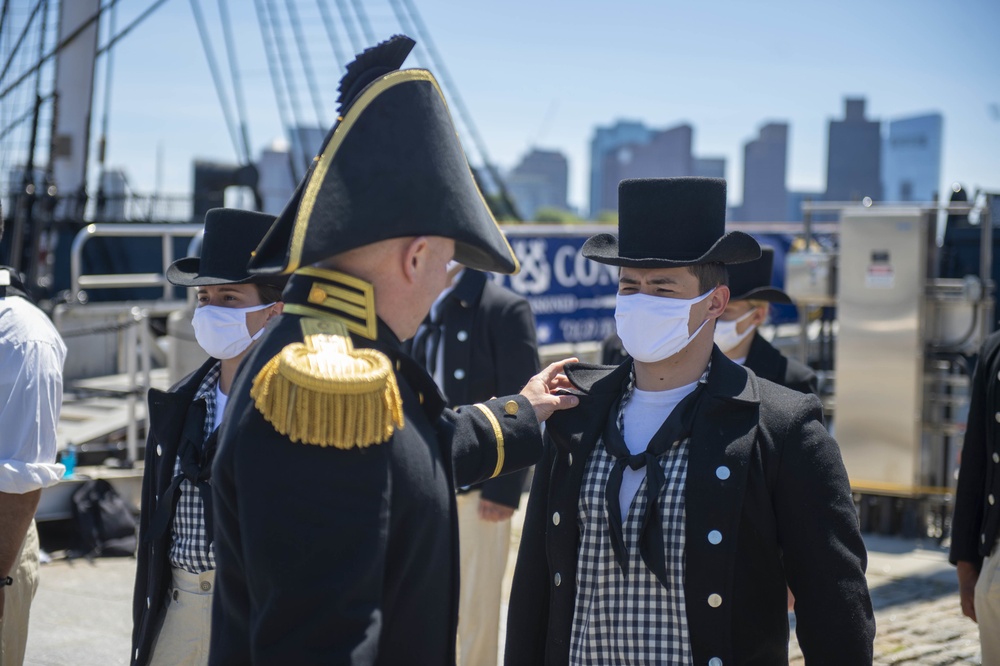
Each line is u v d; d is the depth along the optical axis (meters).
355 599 1.61
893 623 5.23
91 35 11.50
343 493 1.63
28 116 11.39
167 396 2.89
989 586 3.24
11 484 2.75
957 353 6.97
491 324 4.27
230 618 1.74
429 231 1.79
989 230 6.95
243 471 1.65
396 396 1.70
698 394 2.26
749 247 2.30
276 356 1.70
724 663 2.12
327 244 1.70
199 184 12.77
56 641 4.83
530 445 2.22
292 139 15.61
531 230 8.66
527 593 2.40
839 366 7.14
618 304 2.33
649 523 2.16
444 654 1.84
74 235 11.32
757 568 2.18
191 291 6.90
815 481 2.16
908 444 6.94
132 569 6.11
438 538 1.81
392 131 1.79
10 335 2.80
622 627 2.19
